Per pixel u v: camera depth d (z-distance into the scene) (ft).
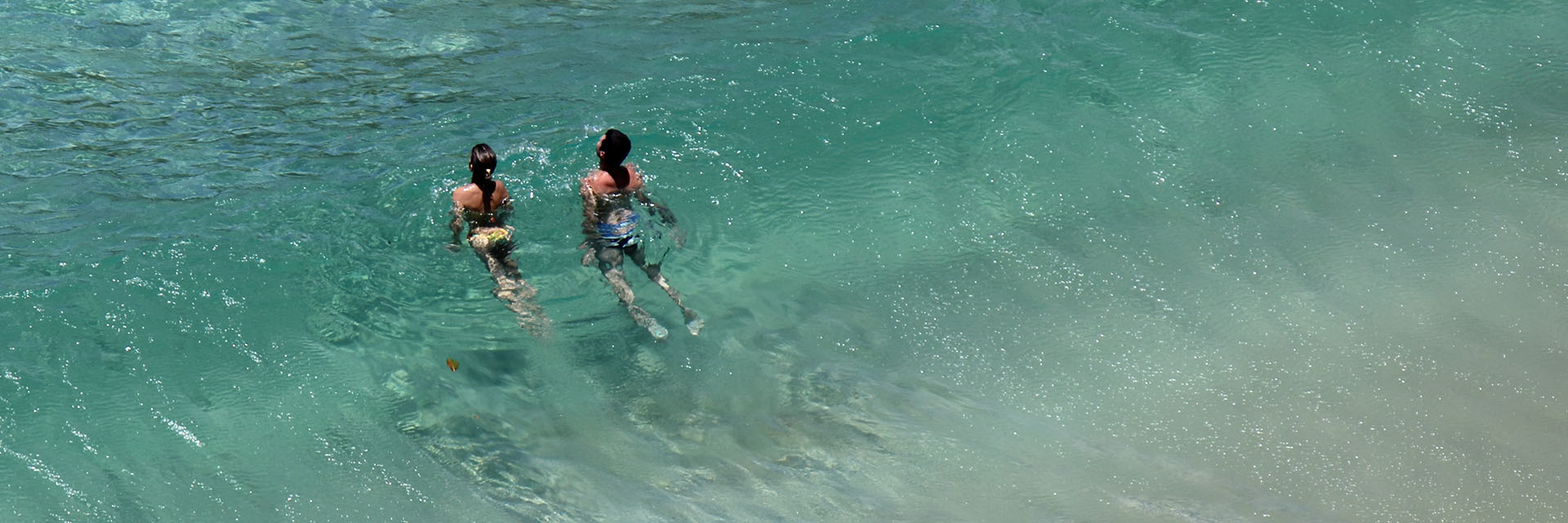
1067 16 35.14
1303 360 21.59
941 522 18.12
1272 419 20.17
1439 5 34.55
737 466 19.31
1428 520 17.90
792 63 32.94
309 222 25.40
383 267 23.99
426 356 21.59
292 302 22.82
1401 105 30.37
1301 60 32.27
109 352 21.11
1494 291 23.45
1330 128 29.53
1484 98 30.48
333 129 29.96
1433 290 23.49
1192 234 25.61
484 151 23.31
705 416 20.45
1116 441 19.84
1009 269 24.53
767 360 21.85
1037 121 29.63
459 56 34.99
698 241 25.16
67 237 24.57
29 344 21.08
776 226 25.82
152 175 27.50
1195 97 30.76
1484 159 28.14
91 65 33.83
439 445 19.56
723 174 27.45
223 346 21.50
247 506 18.08
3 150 28.48
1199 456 19.45
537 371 21.39
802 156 28.30
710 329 22.65
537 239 24.85
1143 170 27.89
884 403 20.79
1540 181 27.12
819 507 18.42
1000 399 20.90
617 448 19.67
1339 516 18.03
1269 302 23.31
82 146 28.94
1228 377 21.24
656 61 33.63
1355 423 19.98
